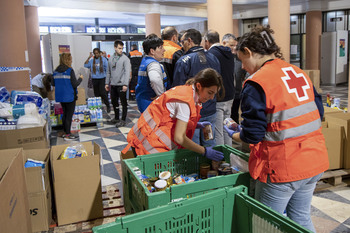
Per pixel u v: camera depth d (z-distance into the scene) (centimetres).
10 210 139
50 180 269
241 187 155
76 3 1067
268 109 150
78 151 271
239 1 1286
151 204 158
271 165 154
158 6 1233
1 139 310
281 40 782
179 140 203
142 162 210
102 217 265
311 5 1320
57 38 936
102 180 356
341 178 327
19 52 538
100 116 632
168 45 374
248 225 148
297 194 167
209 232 151
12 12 525
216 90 202
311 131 155
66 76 524
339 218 262
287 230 125
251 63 164
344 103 855
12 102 414
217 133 352
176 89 209
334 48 1323
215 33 351
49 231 249
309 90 157
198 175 226
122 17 1474
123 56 627
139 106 330
